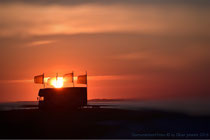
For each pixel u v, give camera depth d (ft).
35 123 335.88
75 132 273.95
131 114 411.34
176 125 319.47
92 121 349.82
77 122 340.59
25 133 272.31
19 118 380.17
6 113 440.45
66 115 402.31
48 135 261.24
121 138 246.27
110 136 253.85
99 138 245.45
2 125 322.96
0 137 254.47
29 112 446.60
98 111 446.60
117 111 453.17
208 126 311.68
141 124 326.85
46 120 359.25
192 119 368.68
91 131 279.90
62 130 285.43
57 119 366.02
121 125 317.63
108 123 331.36
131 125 317.83
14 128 302.04
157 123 335.47
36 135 261.44
